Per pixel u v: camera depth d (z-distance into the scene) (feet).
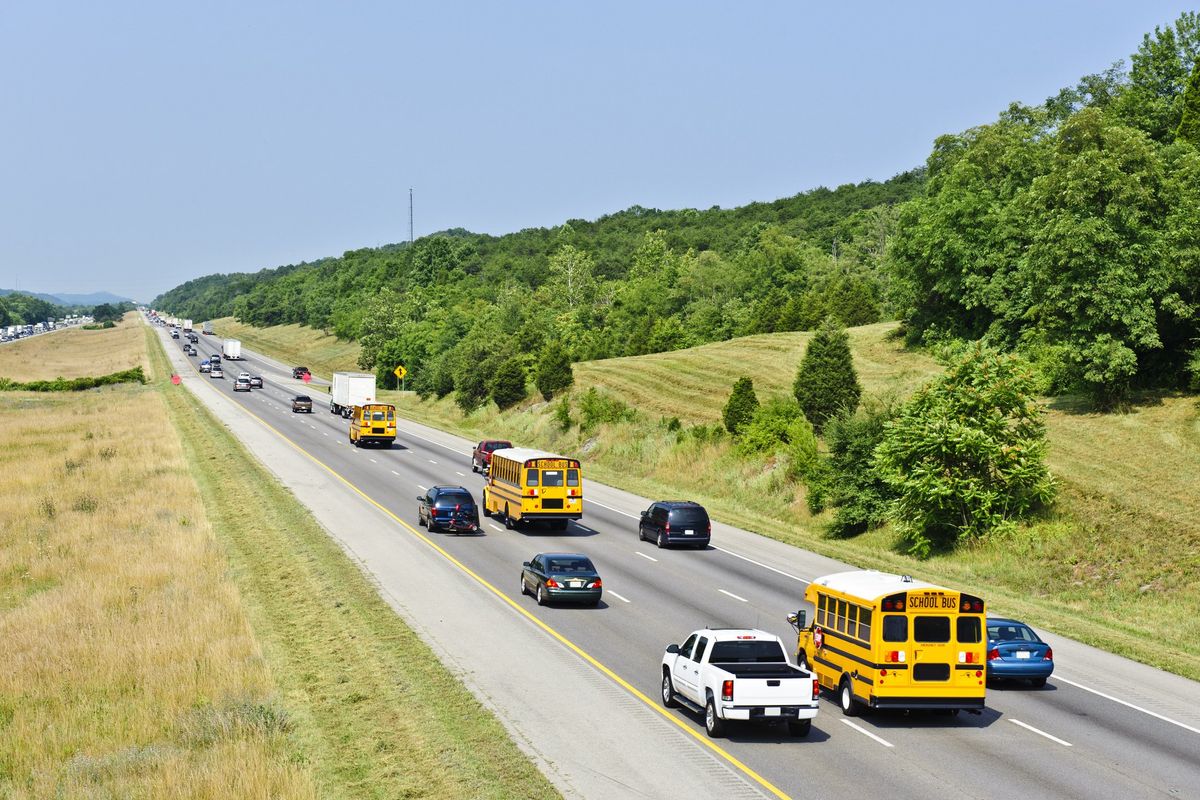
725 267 526.57
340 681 81.71
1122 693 84.94
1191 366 175.63
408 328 524.52
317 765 64.23
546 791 58.85
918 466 145.48
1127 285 169.78
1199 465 148.25
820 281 486.38
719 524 173.47
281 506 167.73
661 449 235.61
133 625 100.12
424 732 69.21
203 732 70.54
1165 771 64.85
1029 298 230.07
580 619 104.68
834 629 80.59
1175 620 110.73
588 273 589.73
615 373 335.88
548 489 156.15
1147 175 172.65
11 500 179.22
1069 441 168.66
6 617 107.55
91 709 78.38
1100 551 129.90
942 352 158.92
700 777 62.23
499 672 84.84
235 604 106.42
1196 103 229.45
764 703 68.80
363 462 234.38
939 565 140.15
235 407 357.41
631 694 80.23
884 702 72.90
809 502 177.06
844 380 210.38
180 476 201.98
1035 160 251.39
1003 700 82.28
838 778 62.39
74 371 582.76
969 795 59.82
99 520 159.02
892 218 536.01
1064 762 66.39
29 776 66.54
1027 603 118.83
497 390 333.01
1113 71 296.51
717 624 104.27
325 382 524.93
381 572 123.54
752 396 226.17
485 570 128.26
